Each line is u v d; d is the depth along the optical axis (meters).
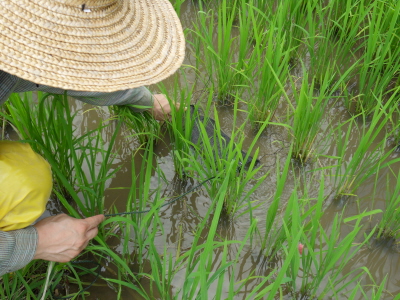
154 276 1.78
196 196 2.38
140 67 1.57
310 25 2.78
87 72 1.43
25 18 1.34
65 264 1.91
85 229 1.76
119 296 1.84
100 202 2.14
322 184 1.72
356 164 2.23
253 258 2.14
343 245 1.75
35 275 1.93
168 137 2.64
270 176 2.46
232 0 3.34
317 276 1.86
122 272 2.05
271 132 2.70
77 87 1.40
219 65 2.69
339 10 3.28
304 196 2.23
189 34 3.33
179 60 1.69
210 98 2.21
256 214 2.30
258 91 2.71
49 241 1.66
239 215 2.13
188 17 3.50
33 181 1.62
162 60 1.65
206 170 2.40
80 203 2.02
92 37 1.45
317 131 2.52
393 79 2.96
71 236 1.71
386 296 2.01
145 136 2.58
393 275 2.08
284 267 1.48
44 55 1.36
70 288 2.00
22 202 1.59
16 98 2.03
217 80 2.89
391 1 2.92
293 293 2.00
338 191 2.36
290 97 2.90
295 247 1.47
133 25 1.59
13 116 2.12
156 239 2.20
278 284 1.49
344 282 2.05
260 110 2.65
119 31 1.53
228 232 2.26
